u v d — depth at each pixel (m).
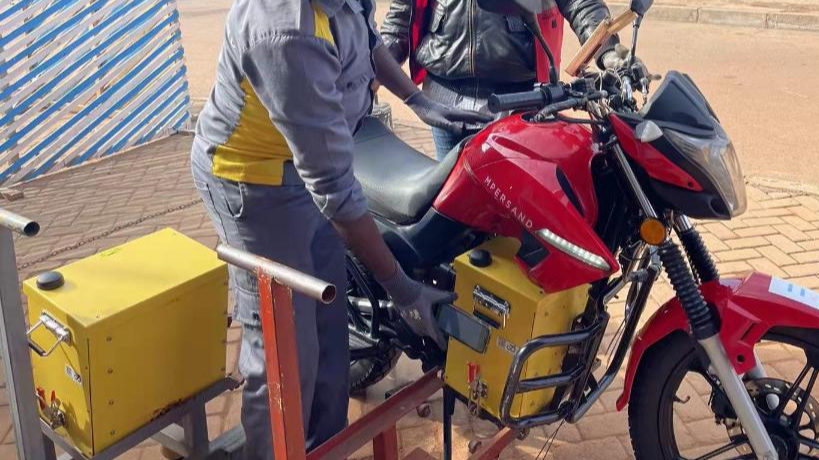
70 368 2.11
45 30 6.02
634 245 2.19
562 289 2.09
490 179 2.15
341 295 2.41
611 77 2.13
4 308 1.93
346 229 1.95
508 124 2.21
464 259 2.27
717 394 2.28
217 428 2.96
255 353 2.24
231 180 2.06
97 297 2.13
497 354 2.22
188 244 2.45
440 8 3.05
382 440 2.25
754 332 2.04
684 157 1.92
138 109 6.78
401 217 2.42
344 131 1.86
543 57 2.97
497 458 2.49
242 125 2.00
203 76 8.79
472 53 3.01
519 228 2.21
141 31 6.66
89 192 5.63
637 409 2.30
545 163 2.09
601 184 2.14
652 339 2.18
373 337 2.60
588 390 2.56
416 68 3.26
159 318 2.17
